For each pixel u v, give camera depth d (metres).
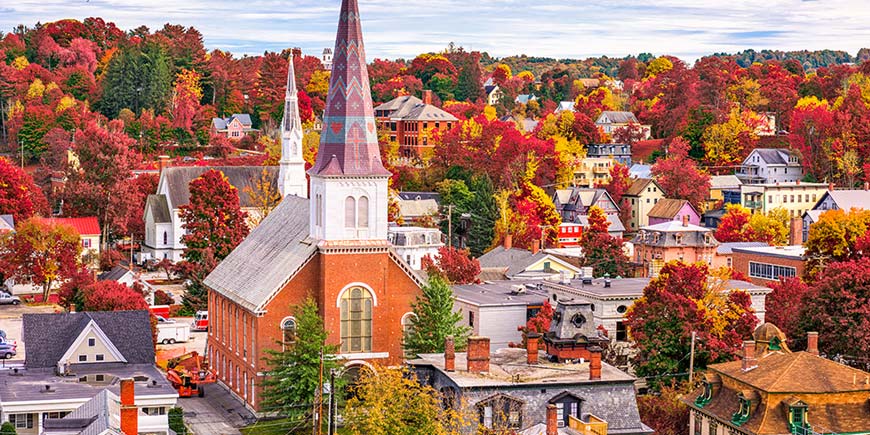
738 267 198.00
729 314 136.00
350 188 129.00
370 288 130.00
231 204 196.38
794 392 99.12
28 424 114.56
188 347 163.25
